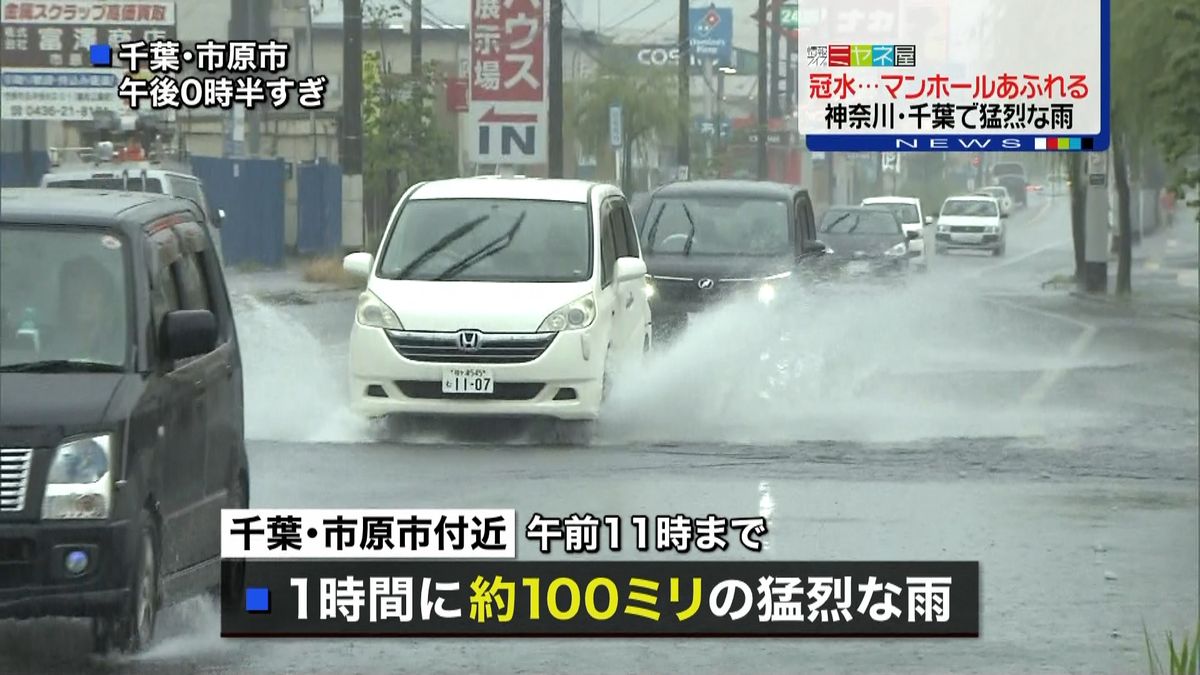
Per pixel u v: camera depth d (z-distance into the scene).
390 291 59.59
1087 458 58.59
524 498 48.44
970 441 62.06
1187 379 84.69
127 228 33.44
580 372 58.69
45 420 30.28
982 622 36.03
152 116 160.38
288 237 191.75
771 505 48.31
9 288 32.72
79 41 164.38
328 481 50.91
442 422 62.69
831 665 32.47
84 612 30.17
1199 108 115.62
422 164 192.75
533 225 61.91
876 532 44.72
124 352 32.06
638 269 62.91
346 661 32.28
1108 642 34.41
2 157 170.00
